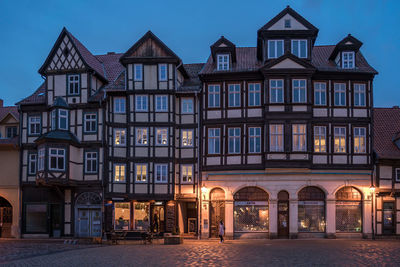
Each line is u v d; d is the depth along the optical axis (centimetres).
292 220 2781
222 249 2062
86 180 2933
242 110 2866
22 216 3014
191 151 2931
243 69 2905
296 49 2897
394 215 2844
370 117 2858
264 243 2441
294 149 2772
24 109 3081
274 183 2806
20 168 3047
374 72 2858
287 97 2794
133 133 2922
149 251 1989
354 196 2834
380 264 1555
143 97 2952
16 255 1905
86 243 2558
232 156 2845
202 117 2916
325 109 2850
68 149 2870
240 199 2848
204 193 2858
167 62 2952
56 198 2986
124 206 2947
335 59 2991
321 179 2803
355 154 2828
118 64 3397
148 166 2902
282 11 2912
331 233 2788
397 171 2878
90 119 2973
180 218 2950
